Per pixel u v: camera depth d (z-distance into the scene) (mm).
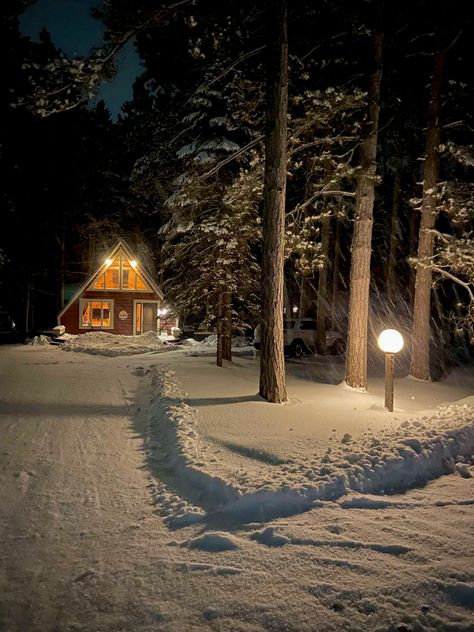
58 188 34750
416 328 15344
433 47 14234
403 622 3076
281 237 10172
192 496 5184
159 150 17297
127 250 30641
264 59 11992
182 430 7277
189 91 15812
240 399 9922
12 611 3260
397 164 23750
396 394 12648
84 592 3469
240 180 13438
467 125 14406
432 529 4316
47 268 39031
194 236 16266
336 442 6629
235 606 3271
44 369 15984
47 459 6488
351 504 4812
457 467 6043
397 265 33000
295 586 3475
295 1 11164
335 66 13375
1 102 21594
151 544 4164
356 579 3539
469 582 3469
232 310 16672
